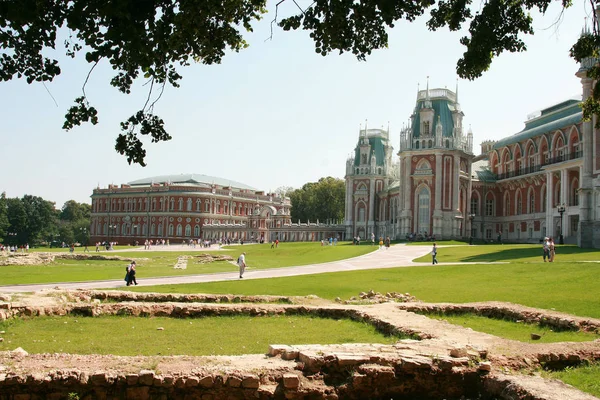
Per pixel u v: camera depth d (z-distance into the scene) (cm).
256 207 18388
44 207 18238
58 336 1667
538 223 9075
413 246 7831
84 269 5131
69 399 1020
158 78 1368
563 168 7438
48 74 1191
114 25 1095
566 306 2219
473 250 6222
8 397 1013
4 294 2247
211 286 3259
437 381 1141
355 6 1301
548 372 1215
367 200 12812
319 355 1147
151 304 2138
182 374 1059
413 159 9862
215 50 1459
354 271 4228
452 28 1582
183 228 16200
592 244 5459
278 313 2131
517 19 1516
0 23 1022
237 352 1455
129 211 17275
